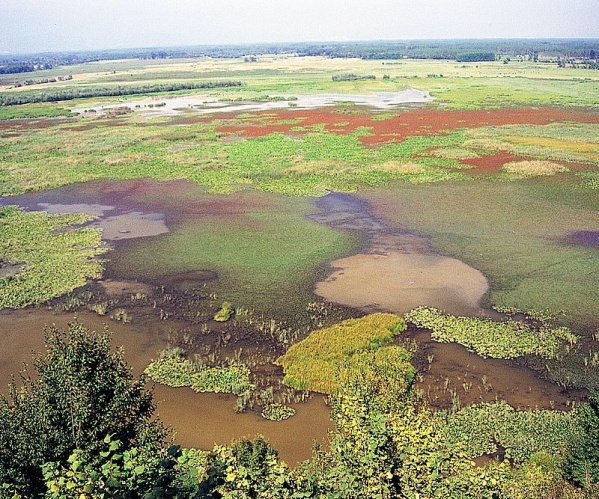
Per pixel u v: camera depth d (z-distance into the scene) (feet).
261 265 94.17
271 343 71.05
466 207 122.72
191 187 144.05
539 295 81.66
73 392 36.60
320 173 152.76
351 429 35.55
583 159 159.74
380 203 127.24
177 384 62.03
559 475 43.91
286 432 54.03
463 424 54.49
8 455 32.89
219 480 31.48
